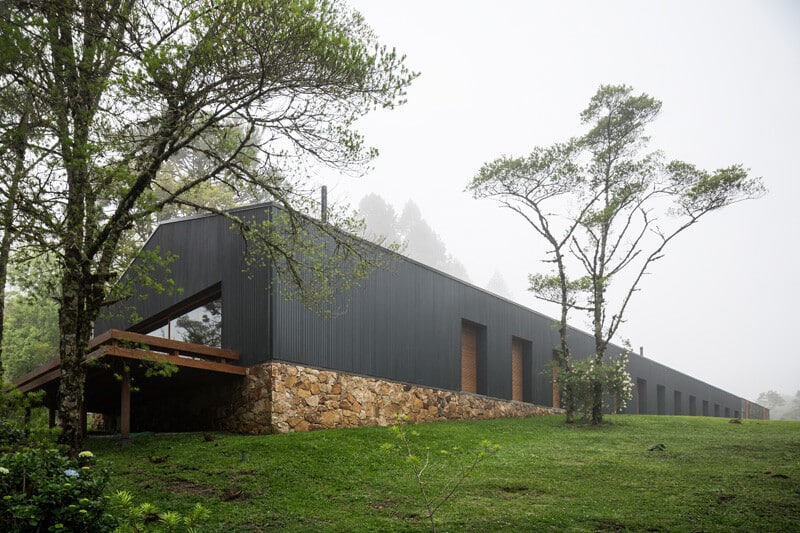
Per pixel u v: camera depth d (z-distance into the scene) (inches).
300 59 379.6
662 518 356.5
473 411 836.6
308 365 601.9
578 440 649.6
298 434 549.6
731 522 345.7
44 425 322.3
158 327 702.5
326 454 495.2
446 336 807.7
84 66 374.6
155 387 639.8
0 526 228.8
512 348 989.2
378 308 697.0
